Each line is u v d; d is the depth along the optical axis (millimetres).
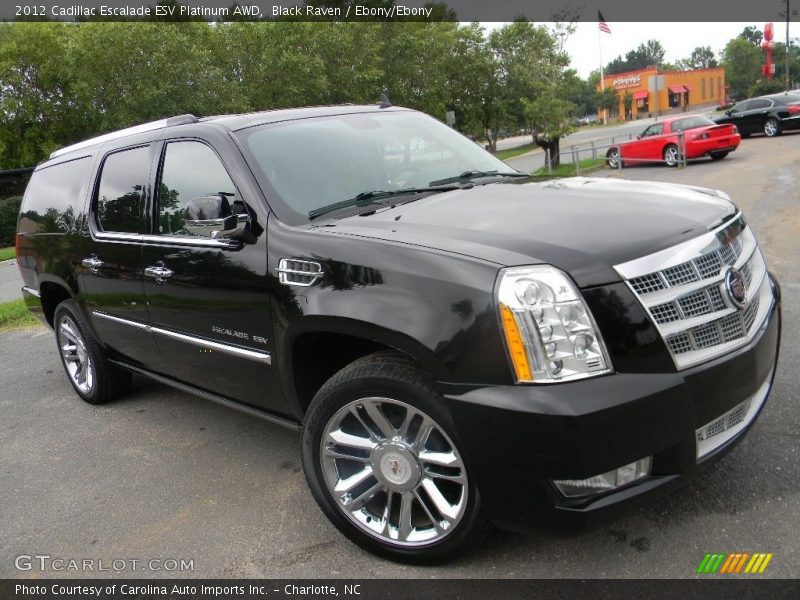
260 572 2900
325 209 3248
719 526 2781
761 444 3340
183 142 3734
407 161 3803
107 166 4355
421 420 2611
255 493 3549
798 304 5441
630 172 18312
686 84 84875
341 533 3021
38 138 32562
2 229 25188
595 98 85875
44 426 4875
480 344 2373
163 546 3180
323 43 29953
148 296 3887
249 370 3363
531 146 44438
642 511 2943
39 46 30844
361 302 2654
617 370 2346
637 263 2443
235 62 28844
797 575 2473
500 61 43969
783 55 98625
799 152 17469
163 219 3791
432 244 2621
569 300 2332
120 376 5035
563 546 2785
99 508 3604
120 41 24922
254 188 3250
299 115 3846
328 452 2887
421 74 37625
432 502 2699
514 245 2518
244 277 3191
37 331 7910
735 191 11922
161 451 4203
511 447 2334
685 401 2391
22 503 3766
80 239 4469
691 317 2496
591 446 2246
